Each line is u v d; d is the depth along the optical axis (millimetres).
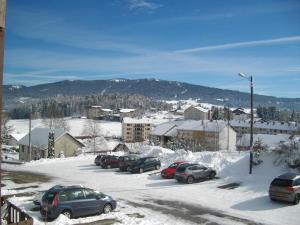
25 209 20500
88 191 18906
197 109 163375
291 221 17406
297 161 27703
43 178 33125
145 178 31359
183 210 19969
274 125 126938
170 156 39438
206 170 28938
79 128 140125
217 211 19672
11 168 42281
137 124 146250
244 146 77375
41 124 139250
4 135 101812
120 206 21031
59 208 17625
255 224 17047
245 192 24094
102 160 39594
